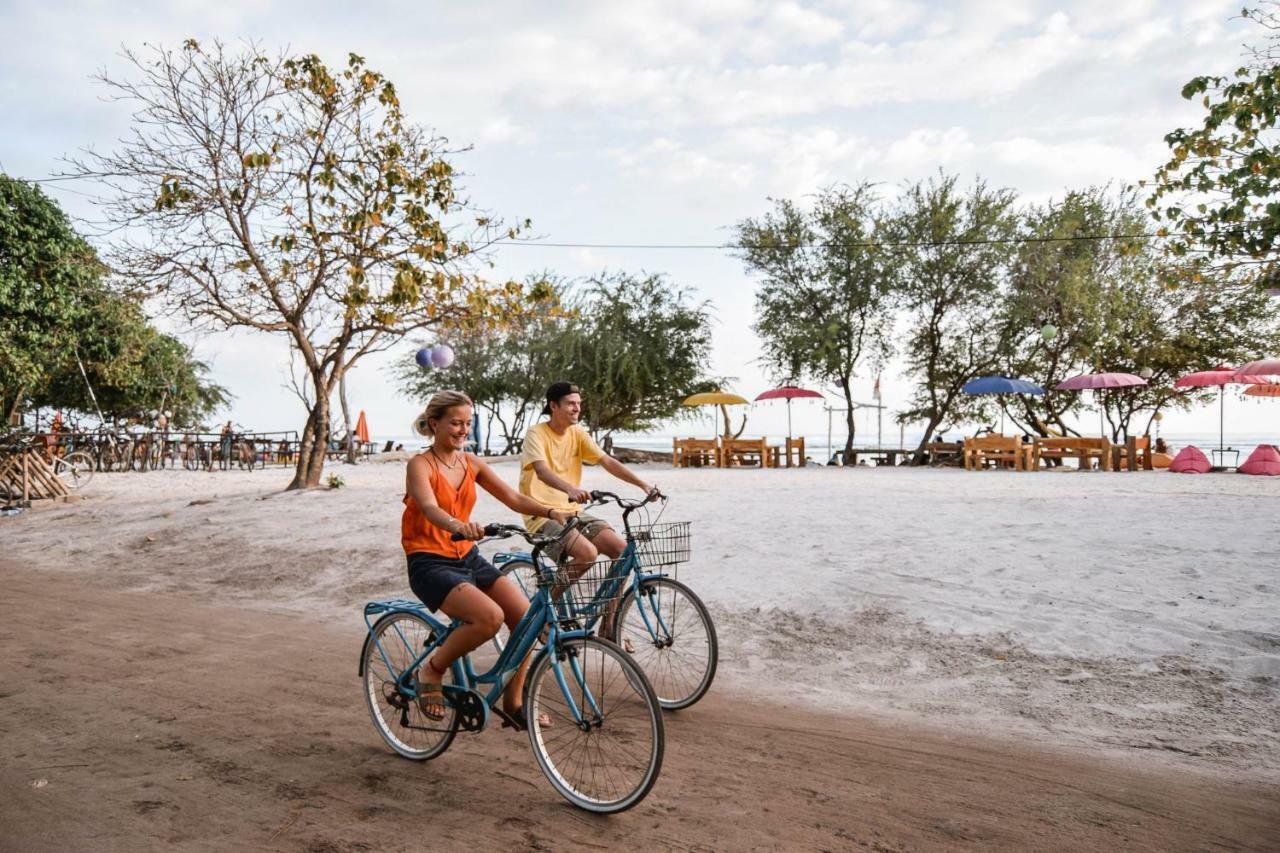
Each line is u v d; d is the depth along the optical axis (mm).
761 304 28844
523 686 4090
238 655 6605
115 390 34406
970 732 4801
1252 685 5254
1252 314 24734
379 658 4574
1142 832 3557
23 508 17125
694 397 28141
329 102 14953
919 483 16375
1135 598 6766
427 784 4047
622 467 5496
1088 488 14258
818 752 4500
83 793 3922
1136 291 24969
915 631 6531
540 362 31672
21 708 5223
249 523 12727
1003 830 3574
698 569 8602
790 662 6219
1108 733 4730
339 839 3469
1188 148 12508
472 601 3914
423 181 15070
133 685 5742
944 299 26516
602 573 4367
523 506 4250
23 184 21797
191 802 3830
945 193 26297
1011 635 6289
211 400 41406
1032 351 26391
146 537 12445
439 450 4156
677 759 4398
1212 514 9906
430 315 16156
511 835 3518
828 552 8781
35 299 22109
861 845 3438
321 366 16516
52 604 8797
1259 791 3963
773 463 27203
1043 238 24953
